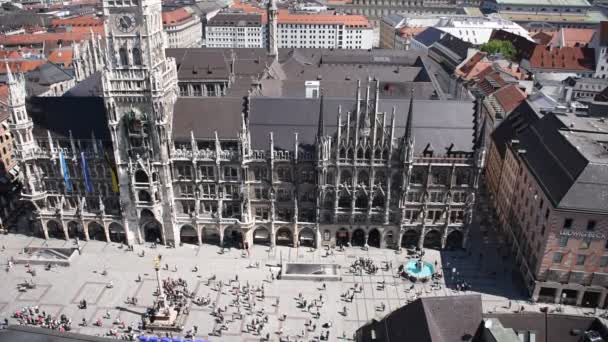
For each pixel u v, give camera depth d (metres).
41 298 95.31
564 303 94.25
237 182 104.94
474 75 181.38
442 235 108.81
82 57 168.88
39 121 107.94
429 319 61.88
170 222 108.44
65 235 113.12
